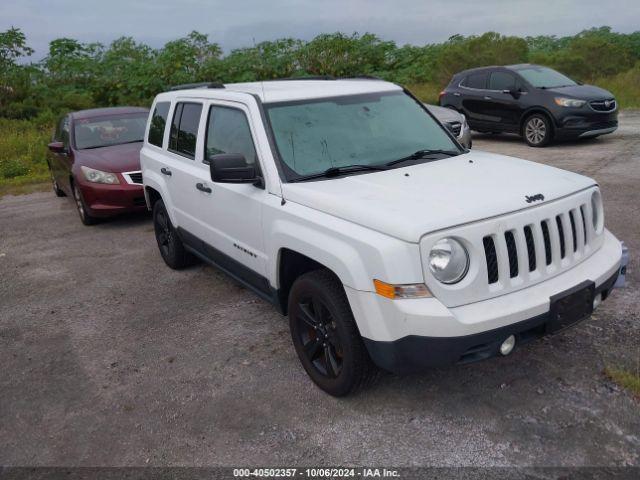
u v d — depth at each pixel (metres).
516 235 3.13
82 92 22.34
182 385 3.97
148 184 6.09
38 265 6.95
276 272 3.91
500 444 3.08
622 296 4.58
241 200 4.21
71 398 3.94
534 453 3.00
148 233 7.96
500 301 3.07
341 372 3.48
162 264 6.58
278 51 22.77
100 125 9.41
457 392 3.56
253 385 3.88
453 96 13.57
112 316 5.25
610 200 7.22
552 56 20.64
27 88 21.38
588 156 10.23
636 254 5.43
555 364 3.74
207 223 4.93
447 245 2.98
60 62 23.52
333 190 3.56
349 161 4.03
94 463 3.26
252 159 4.16
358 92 4.60
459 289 3.00
